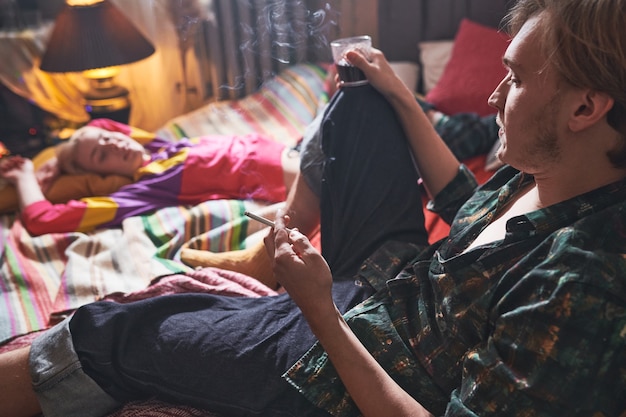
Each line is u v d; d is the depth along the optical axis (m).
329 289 0.94
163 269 1.65
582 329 0.80
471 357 0.87
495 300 0.90
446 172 1.35
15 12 2.66
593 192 0.88
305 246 0.95
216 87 2.77
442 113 2.51
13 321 1.52
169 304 1.14
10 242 1.86
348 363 0.92
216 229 1.84
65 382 1.08
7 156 2.46
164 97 2.77
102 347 1.08
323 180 1.31
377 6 2.81
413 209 1.29
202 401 1.05
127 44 2.48
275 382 1.03
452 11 2.83
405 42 2.89
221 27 2.70
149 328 1.11
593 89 0.80
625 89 0.79
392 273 1.16
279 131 2.46
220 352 1.06
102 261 1.73
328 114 1.33
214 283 1.46
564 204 0.88
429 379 0.98
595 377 0.80
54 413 1.09
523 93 0.87
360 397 0.91
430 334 0.99
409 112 1.34
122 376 1.08
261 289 1.47
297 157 2.10
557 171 0.89
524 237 0.91
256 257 1.62
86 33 2.43
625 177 0.87
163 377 1.06
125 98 2.66
